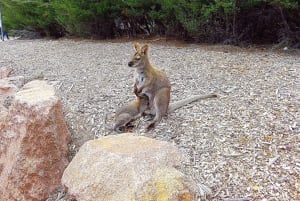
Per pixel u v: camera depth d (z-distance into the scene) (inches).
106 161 67.5
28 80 141.3
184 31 196.7
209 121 87.5
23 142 83.5
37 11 264.7
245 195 64.3
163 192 60.9
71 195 69.1
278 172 68.3
